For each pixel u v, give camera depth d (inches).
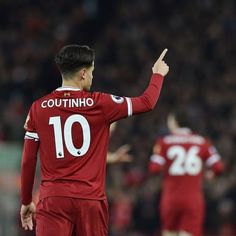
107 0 3085.6
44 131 689.0
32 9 3026.6
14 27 2952.8
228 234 1811.0
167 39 2839.6
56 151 684.1
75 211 675.4
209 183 1910.7
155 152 1273.4
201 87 2600.9
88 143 684.1
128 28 2928.2
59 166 682.8
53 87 2684.5
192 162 1258.0
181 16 2928.2
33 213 713.6
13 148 1814.7
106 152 693.9
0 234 1760.6
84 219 676.7
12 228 1771.7
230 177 1991.9
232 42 2775.6
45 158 688.4
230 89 2571.4
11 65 2743.6
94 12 3093.0
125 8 3034.0
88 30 3024.1
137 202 1878.7
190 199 1256.2
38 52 2829.7
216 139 2257.6
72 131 683.4
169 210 1266.0
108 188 1909.4
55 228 673.6
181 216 1264.8
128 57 2795.3
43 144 689.6
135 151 2190.0
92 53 698.8
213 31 2824.8
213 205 1840.6
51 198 676.7
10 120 2267.5
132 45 2849.4
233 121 2361.0
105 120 687.1
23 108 2491.4
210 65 2699.3
